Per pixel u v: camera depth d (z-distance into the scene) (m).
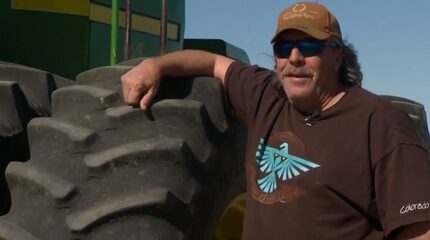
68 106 2.75
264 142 2.66
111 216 2.44
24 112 2.94
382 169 2.43
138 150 2.54
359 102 2.52
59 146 2.60
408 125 2.49
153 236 2.47
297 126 2.59
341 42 2.59
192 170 2.66
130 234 2.45
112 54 3.92
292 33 2.54
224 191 2.89
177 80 2.84
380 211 2.45
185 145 2.61
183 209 2.58
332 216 2.46
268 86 2.78
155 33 4.53
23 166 2.57
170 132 2.65
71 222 2.41
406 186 2.38
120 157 2.52
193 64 2.88
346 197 2.46
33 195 2.52
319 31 2.52
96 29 4.11
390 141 2.44
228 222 3.24
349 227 2.47
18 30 3.87
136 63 2.93
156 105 2.67
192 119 2.71
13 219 2.48
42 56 3.93
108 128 2.62
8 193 2.92
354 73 2.64
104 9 4.16
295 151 2.55
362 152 2.46
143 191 2.49
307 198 2.49
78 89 2.75
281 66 2.58
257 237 2.58
